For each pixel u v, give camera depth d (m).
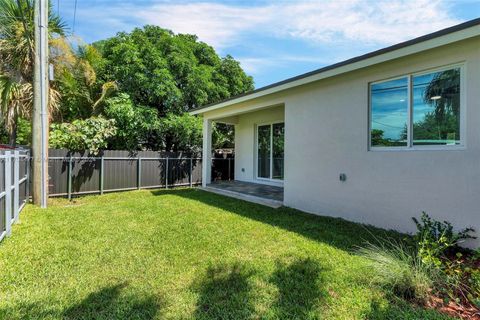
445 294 2.39
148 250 3.43
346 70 4.68
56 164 7.70
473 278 2.52
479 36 3.32
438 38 3.54
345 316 2.13
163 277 2.72
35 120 6.18
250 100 7.34
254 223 4.76
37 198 6.15
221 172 11.68
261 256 3.28
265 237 3.99
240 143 10.78
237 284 2.60
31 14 7.28
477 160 3.40
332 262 3.09
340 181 5.09
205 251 3.42
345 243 3.73
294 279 2.70
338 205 5.12
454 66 3.66
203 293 2.44
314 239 3.92
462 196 3.52
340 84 5.10
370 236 4.00
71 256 3.20
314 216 5.33
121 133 9.44
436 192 3.77
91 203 6.88
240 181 10.59
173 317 2.10
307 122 5.75
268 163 9.48
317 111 5.54
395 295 2.40
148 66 10.39
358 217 4.77
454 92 3.67
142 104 10.62
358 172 4.79
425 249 2.97
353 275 2.76
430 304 2.29
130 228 4.38
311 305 2.27
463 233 3.38
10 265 2.90
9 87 7.31
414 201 4.00
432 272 2.56
